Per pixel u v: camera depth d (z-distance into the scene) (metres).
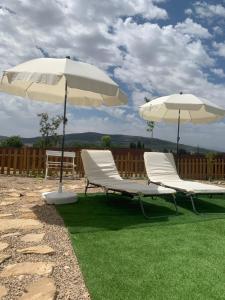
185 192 7.05
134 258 4.07
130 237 4.93
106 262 3.92
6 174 13.26
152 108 8.89
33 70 5.67
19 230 5.06
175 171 9.03
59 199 7.14
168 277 3.56
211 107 8.50
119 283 3.38
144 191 6.38
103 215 6.27
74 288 3.24
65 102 7.42
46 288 3.19
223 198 8.72
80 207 6.93
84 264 3.83
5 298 2.99
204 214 6.67
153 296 3.13
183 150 16.47
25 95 8.12
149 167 8.83
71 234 4.96
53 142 22.80
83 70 6.14
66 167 13.69
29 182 11.02
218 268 3.83
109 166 8.28
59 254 4.12
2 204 6.93
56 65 5.96
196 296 3.15
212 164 15.45
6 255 4.00
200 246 4.61
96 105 8.53
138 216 6.31
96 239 4.77
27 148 13.37
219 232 5.36
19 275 3.47
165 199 8.30
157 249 4.43
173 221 5.99
